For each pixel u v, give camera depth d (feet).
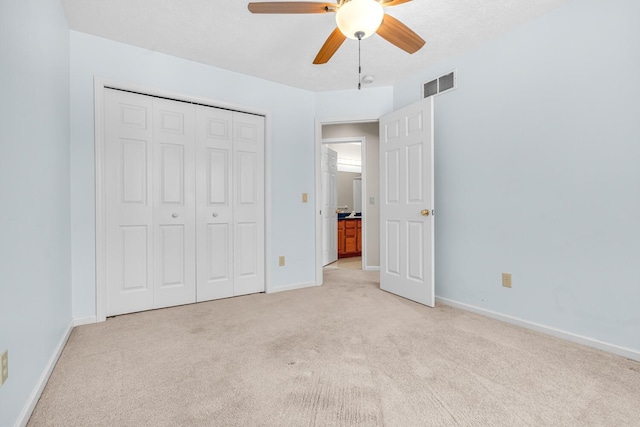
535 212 7.44
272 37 8.24
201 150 9.88
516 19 7.45
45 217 5.57
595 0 6.44
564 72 6.91
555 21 7.05
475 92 8.73
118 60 8.42
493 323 7.91
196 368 5.61
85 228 7.97
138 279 8.87
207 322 8.02
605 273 6.33
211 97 9.88
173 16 7.32
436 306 9.40
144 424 4.13
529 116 7.54
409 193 10.04
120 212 8.59
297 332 7.31
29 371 4.50
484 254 8.55
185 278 9.61
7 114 3.99
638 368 5.59
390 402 4.59
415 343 6.67
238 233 10.62
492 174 8.35
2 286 3.70
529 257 7.57
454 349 6.37
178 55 9.20
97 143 8.09
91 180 8.05
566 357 6.02
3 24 3.92
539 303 7.38
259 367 5.65
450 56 9.27
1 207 3.73
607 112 6.29
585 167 6.60
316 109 12.07
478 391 4.87
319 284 12.11
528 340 6.83
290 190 11.57
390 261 10.95
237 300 10.07
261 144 11.07
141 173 8.91
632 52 5.97
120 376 5.33
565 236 6.92
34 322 4.79
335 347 6.48
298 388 4.97
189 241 9.68
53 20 6.29
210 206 10.06
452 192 9.41
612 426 4.07
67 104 7.48
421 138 9.53
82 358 6.00
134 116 8.79
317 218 12.09
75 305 7.84
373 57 9.32
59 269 6.51
